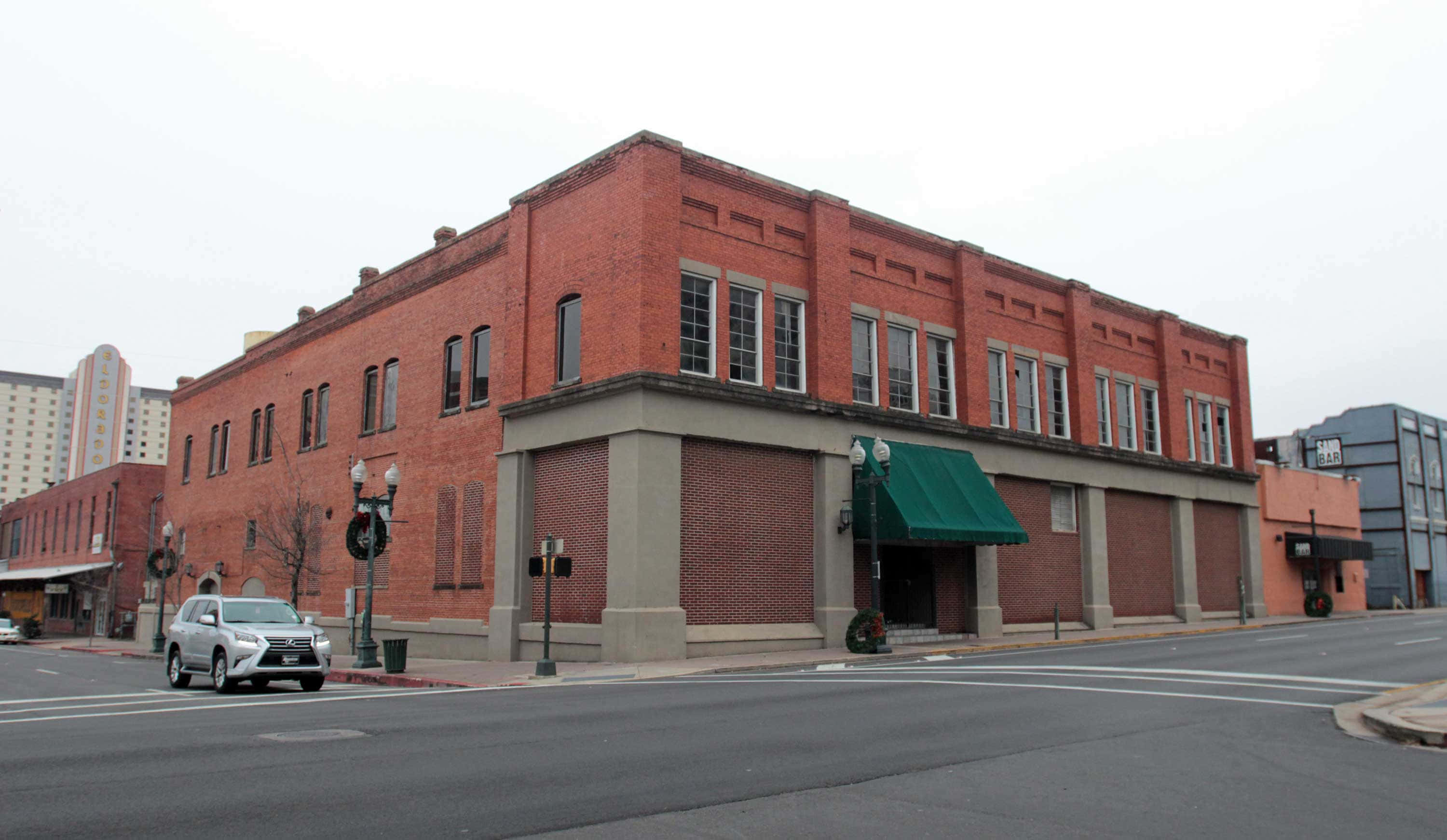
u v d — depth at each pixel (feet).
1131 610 114.21
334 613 109.81
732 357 79.82
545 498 81.97
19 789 25.66
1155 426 122.93
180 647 64.80
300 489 113.29
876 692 47.44
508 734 35.12
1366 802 24.88
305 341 124.06
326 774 27.58
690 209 78.48
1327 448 195.21
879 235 92.84
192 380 161.27
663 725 37.04
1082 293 112.78
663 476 72.59
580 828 21.83
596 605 75.36
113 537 181.27
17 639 190.80
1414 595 184.85
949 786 26.30
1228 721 37.50
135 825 21.99
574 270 80.07
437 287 98.78
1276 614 142.41
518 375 84.12
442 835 21.20
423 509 96.32
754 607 77.97
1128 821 22.84
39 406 494.59
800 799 24.68
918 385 93.97
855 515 83.05
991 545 96.12
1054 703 42.55
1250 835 21.80
